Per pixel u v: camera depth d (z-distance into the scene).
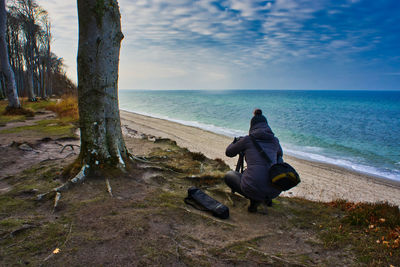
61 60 48.78
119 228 2.73
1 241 2.34
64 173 4.36
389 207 3.93
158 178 4.65
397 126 29.12
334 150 15.59
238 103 71.75
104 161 4.38
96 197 3.55
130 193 3.82
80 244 2.39
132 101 81.88
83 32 4.10
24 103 24.66
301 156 13.50
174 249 2.46
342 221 3.46
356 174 10.34
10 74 16.17
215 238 2.79
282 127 26.34
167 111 42.28
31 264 2.05
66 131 10.10
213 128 21.89
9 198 3.41
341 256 2.57
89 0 3.98
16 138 8.32
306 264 2.39
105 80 4.30
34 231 2.57
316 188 8.30
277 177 3.00
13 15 30.20
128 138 9.62
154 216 3.11
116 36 4.38
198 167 5.88
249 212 3.76
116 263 2.16
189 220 3.15
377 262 2.41
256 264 2.33
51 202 3.30
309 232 3.17
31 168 4.90
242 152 3.99
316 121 32.44
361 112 51.59
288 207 4.04
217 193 4.45
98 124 4.34
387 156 14.22
